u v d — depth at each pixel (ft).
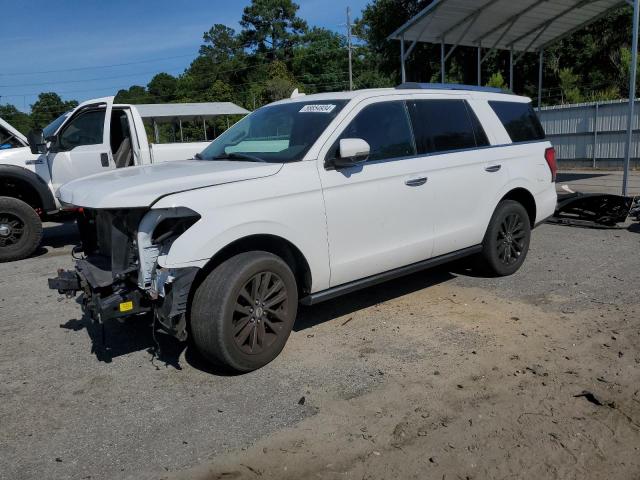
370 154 15.51
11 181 26.55
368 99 15.92
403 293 18.80
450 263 22.24
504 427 10.62
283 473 9.55
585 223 28.96
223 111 99.35
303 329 15.90
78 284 14.28
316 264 14.21
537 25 45.34
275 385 12.63
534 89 124.67
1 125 27.09
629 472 9.30
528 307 16.96
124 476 9.64
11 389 13.07
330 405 11.68
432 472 9.41
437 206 17.02
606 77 114.73
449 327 15.61
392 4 116.37
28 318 18.06
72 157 27.25
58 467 9.96
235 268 12.55
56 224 37.73
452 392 12.00
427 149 16.98
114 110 28.94
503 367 13.05
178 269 11.90
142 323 16.96
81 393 12.72
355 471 9.52
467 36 46.44
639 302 16.96
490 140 19.08
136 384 13.03
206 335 12.47
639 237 25.80
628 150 33.45
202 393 12.42
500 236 19.60
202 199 12.26
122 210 12.59
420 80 125.80
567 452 9.83
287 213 13.44
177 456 10.14
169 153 29.81
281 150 14.93
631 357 13.33
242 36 298.97
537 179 20.57
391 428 10.74
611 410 11.10
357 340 14.97
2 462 10.16
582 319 15.80
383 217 15.55
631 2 32.55
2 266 25.40
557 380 12.34
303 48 277.23
